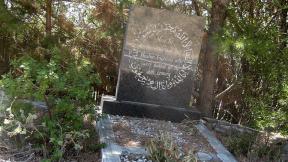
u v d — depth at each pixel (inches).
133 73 88.8
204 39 109.3
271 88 91.3
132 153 63.4
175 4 110.5
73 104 61.5
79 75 61.7
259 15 107.7
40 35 112.7
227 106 118.7
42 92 58.4
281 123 79.4
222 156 68.4
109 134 71.2
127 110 87.4
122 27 108.9
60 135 59.6
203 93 101.0
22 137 62.3
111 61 118.9
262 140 80.2
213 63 99.8
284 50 89.3
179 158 58.1
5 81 58.9
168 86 90.7
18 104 62.5
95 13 110.1
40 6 110.2
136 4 92.7
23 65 59.4
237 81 109.8
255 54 88.1
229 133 84.1
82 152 63.1
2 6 96.3
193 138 76.8
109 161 58.6
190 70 91.0
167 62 90.0
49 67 59.7
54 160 58.0
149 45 88.8
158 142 61.9
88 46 116.6
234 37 86.5
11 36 110.0
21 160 58.2
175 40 89.7
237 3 107.2
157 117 88.7
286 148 78.1
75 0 111.5
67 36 115.0
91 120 70.4
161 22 88.5
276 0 100.8
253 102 94.3
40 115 66.7
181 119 89.1
